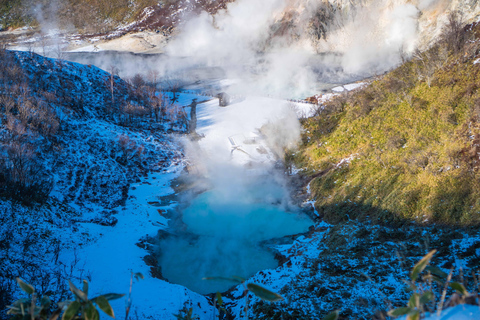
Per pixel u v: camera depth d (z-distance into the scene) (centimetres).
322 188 3011
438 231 2141
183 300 1903
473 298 316
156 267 2342
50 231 2402
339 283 1864
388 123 3186
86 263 2214
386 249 2117
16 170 2705
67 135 3788
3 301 1533
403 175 2650
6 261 1942
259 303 1809
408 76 3512
